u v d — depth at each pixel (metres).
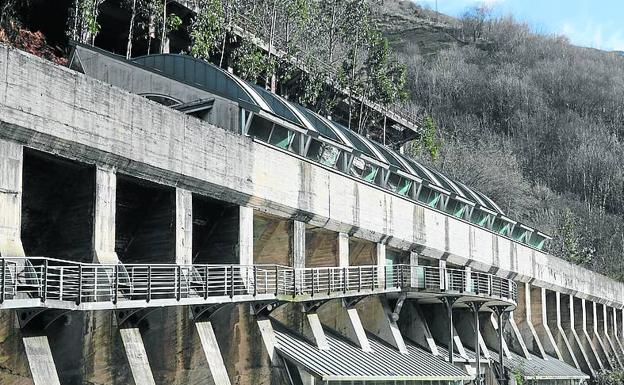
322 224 43.22
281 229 41.28
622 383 74.44
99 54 44.97
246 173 37.62
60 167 30.36
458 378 45.09
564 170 160.25
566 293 77.44
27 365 25.09
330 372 35.69
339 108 75.75
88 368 27.72
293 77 69.19
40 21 56.44
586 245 132.00
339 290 40.59
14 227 26.78
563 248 115.06
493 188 120.00
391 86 74.62
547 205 140.12
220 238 37.81
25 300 23.48
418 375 41.50
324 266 44.62
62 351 27.33
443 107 166.62
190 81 44.78
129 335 29.06
